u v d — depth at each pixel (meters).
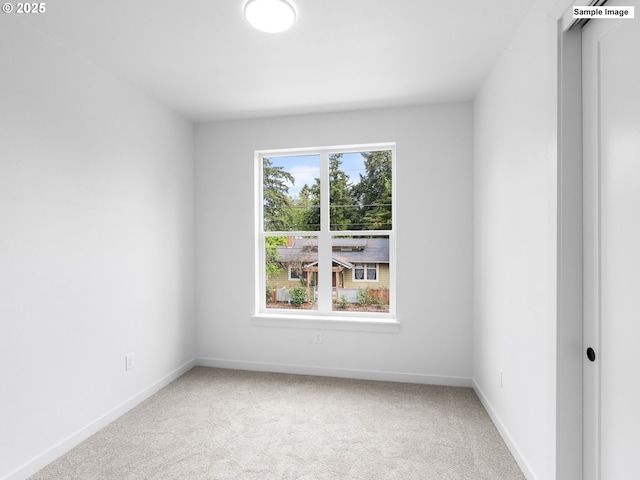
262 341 3.47
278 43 2.15
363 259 3.40
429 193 3.12
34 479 1.87
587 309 1.47
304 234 3.51
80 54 2.25
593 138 1.41
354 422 2.47
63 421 2.11
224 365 3.54
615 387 1.31
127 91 2.67
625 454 1.26
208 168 3.56
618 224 1.28
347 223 3.45
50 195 2.04
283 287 3.58
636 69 1.18
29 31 1.93
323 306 3.45
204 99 3.00
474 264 3.02
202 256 3.57
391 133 3.19
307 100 3.03
